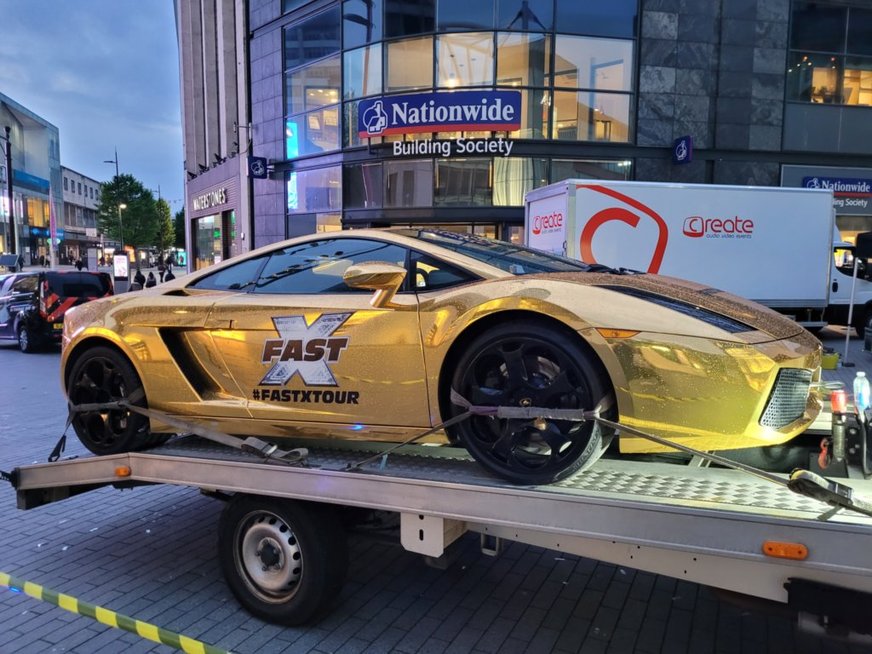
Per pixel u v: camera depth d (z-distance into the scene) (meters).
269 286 3.54
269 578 3.17
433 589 3.53
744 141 17.97
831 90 18.44
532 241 12.88
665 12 17.19
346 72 18.55
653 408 2.49
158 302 3.72
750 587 2.28
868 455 2.61
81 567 3.83
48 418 7.71
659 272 11.77
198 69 31.50
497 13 16.61
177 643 2.55
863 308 14.26
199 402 3.50
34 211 66.19
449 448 3.30
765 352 2.48
